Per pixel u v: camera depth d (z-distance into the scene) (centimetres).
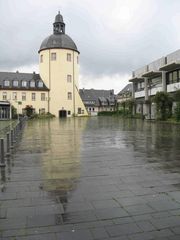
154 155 1039
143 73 4778
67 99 6962
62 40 6969
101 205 516
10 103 5881
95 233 406
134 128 2502
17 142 1481
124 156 1023
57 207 508
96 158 987
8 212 488
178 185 639
